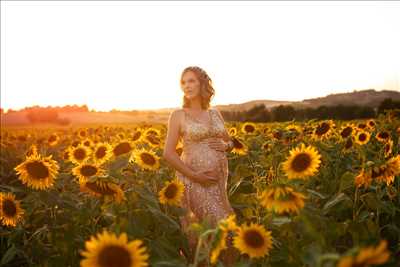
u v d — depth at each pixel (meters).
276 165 5.53
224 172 4.77
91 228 4.36
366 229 3.62
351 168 6.05
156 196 4.50
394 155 6.16
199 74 4.79
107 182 3.64
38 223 4.90
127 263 2.34
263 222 3.35
